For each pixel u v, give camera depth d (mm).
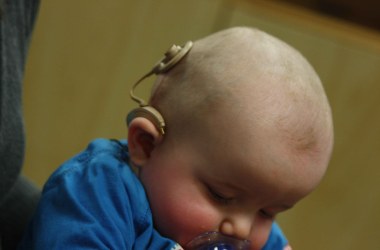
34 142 1854
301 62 704
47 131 1845
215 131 648
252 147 635
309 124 653
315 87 683
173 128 680
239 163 638
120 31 1747
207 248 661
